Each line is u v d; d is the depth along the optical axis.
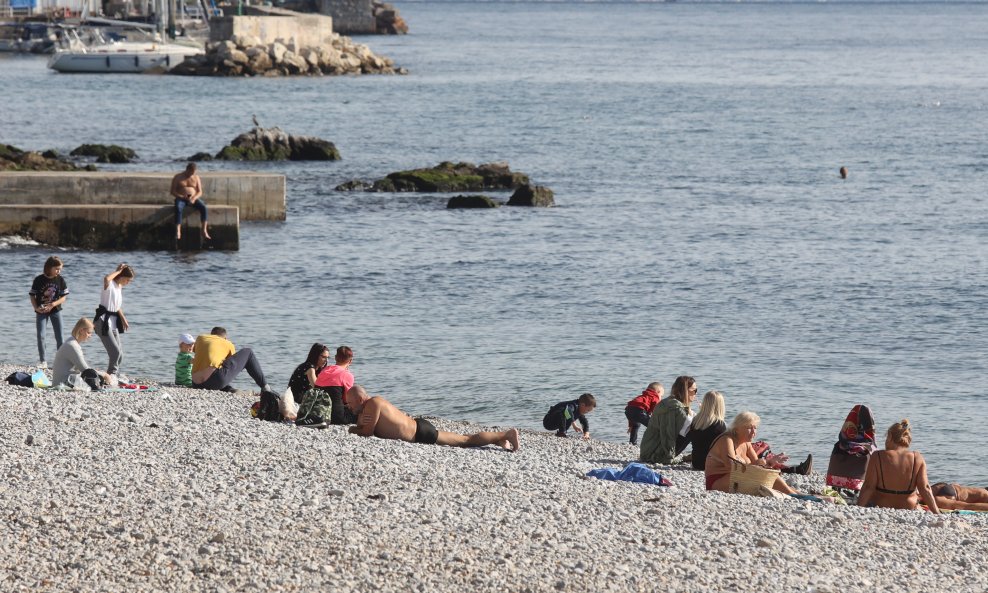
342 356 65.62
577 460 61.00
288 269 137.75
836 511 48.44
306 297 123.31
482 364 97.25
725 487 52.44
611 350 103.50
